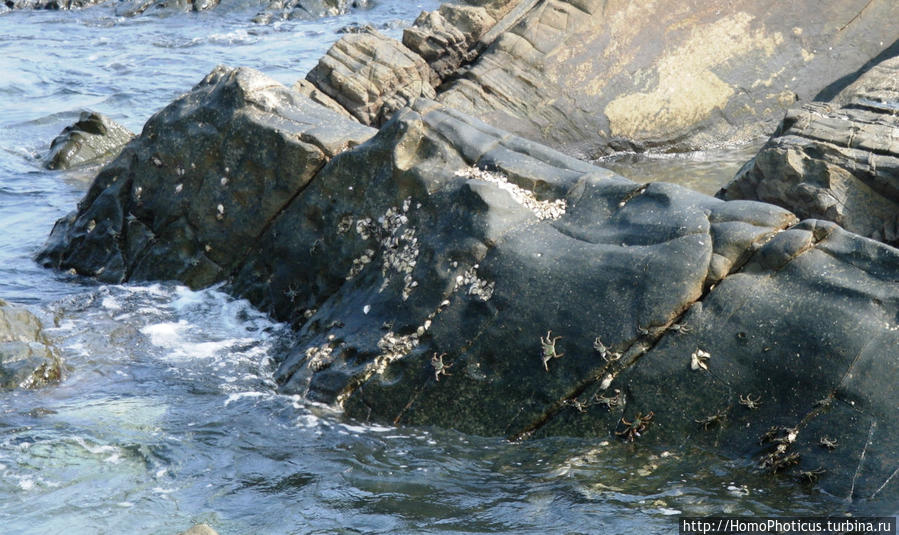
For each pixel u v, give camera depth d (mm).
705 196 28188
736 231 26391
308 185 34094
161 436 28109
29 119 68438
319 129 34344
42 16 112500
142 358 32875
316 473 26312
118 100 73625
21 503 24828
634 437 26031
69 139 58500
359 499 25047
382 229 31766
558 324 27266
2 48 94438
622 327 26469
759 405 24828
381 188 31922
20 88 78000
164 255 37719
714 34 55562
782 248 25719
